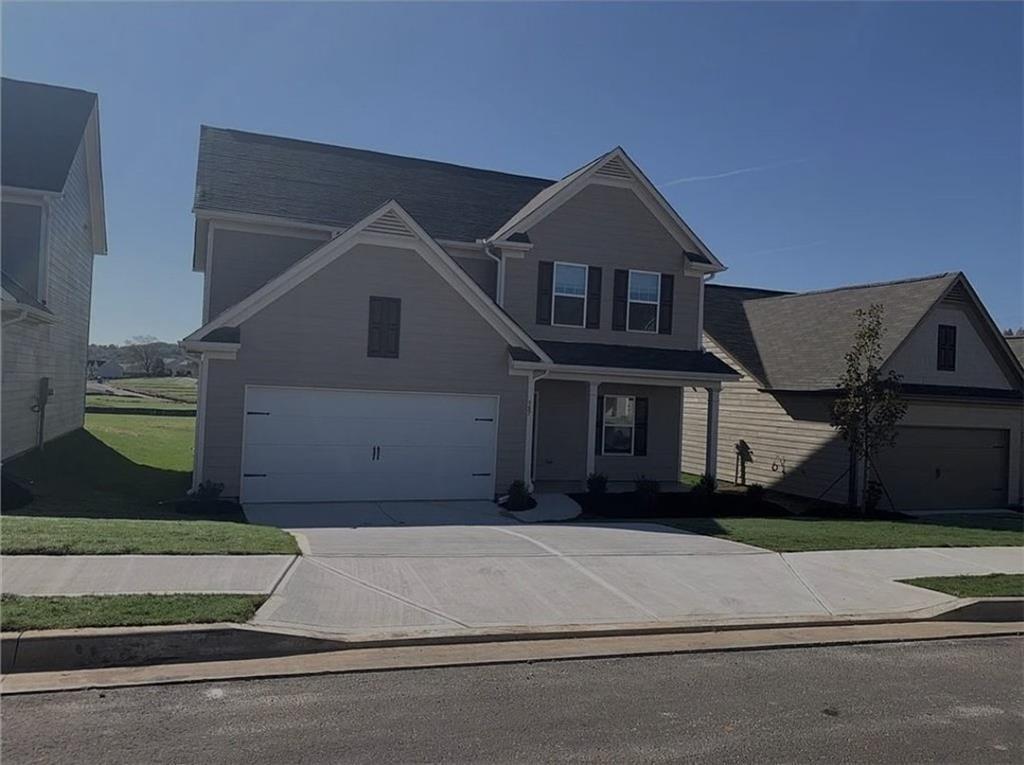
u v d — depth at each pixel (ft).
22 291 49.83
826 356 66.33
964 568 34.14
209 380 45.06
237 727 15.78
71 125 60.34
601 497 53.62
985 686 20.63
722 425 75.77
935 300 62.85
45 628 19.13
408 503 48.39
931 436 64.18
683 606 26.27
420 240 49.19
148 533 30.14
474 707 17.47
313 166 62.39
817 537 39.52
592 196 61.16
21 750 14.34
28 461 51.60
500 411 51.65
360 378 48.11
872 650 23.52
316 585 25.17
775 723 17.46
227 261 54.08
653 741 16.15
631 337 61.98
